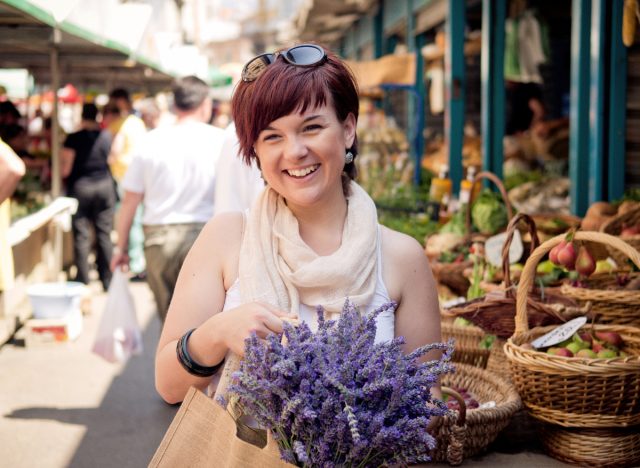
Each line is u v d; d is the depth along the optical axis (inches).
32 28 298.8
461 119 408.5
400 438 63.8
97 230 391.9
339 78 76.0
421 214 326.6
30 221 311.0
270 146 76.2
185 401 73.9
